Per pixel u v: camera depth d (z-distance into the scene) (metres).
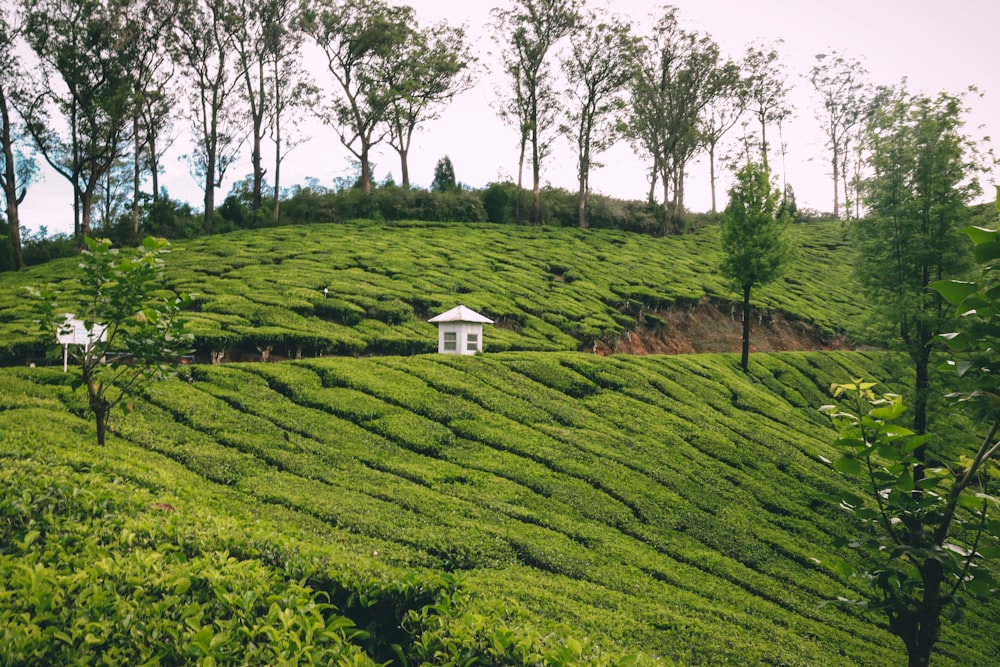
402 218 57.66
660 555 16.12
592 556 15.06
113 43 45.72
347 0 57.06
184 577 6.36
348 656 5.81
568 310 38.28
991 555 6.47
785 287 53.16
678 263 53.19
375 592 7.52
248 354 28.11
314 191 62.72
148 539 7.63
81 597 5.64
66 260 40.53
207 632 5.28
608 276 46.69
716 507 19.14
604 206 64.94
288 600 6.31
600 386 27.03
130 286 13.12
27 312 27.31
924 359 22.14
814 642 13.81
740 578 15.89
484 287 39.09
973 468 6.27
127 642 5.35
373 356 27.33
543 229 58.22
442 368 25.05
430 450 19.00
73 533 7.26
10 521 7.28
